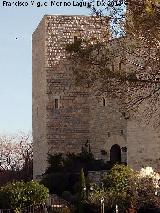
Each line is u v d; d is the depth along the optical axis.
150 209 24.55
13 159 69.06
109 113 42.03
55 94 43.69
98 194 26.12
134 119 31.25
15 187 27.25
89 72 18.95
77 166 38.72
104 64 18.77
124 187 26.03
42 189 27.47
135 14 17.84
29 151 68.94
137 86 18.83
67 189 35.12
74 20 43.56
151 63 18.89
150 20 17.58
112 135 41.72
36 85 47.62
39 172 46.09
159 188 25.48
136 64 19.41
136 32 18.03
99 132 43.00
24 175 59.72
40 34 45.91
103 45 18.91
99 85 20.27
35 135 48.06
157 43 18.20
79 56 19.03
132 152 34.12
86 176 34.28
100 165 38.66
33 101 48.94
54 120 43.59
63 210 26.56
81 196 26.42
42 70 45.03
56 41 43.94
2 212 25.95
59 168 40.03
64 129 43.69
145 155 33.09
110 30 18.83
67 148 43.59
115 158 41.56
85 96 44.12
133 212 23.97
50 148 43.34
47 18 44.00
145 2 17.30
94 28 42.91
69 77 43.78
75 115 43.88
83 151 41.91
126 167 28.33
